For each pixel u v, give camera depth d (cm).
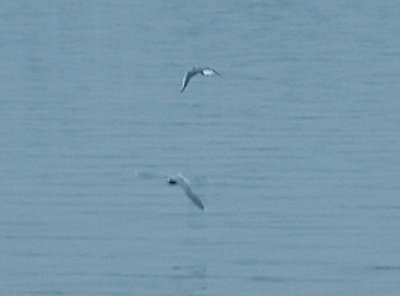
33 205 4206
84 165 4769
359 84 6488
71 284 3516
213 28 9300
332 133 5272
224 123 5528
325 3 11275
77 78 6850
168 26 9481
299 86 6475
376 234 3872
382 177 4531
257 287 3488
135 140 5200
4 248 3784
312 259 3666
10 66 7344
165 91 6397
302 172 4625
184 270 3609
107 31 9169
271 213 4100
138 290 3478
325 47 8044
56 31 9188
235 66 7250
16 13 10531
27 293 3456
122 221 4038
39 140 5188
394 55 7569
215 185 4469
